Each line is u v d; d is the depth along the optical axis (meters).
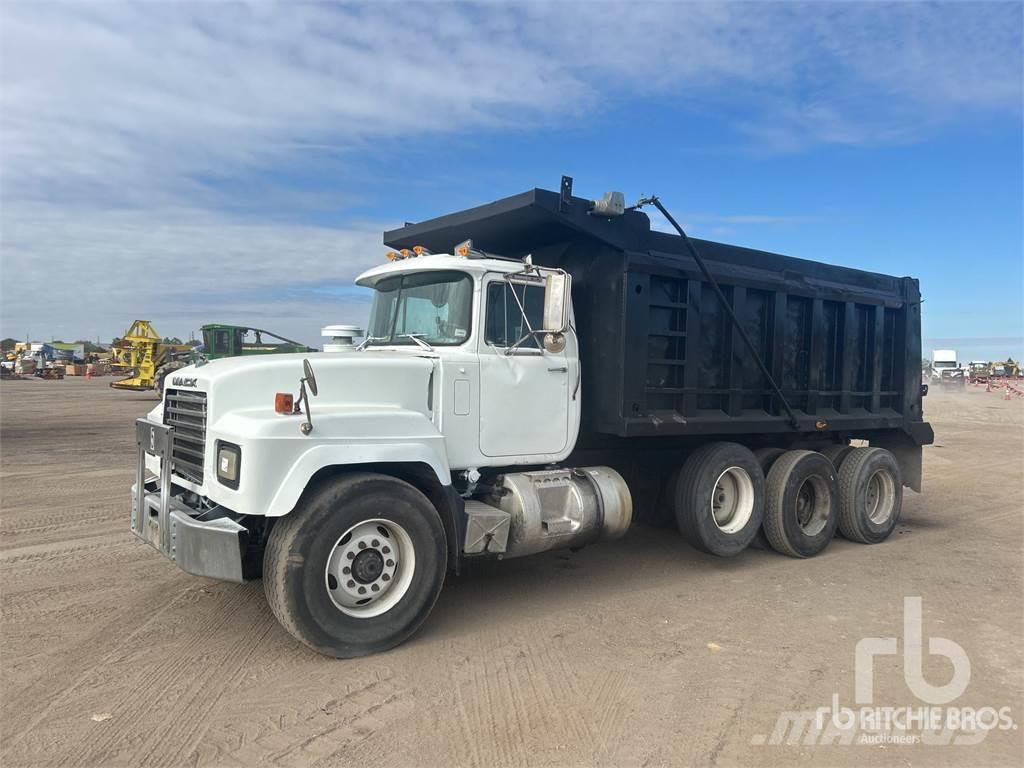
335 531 4.51
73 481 10.84
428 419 5.19
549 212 5.98
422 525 4.83
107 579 6.12
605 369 6.41
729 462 6.90
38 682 4.22
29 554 6.84
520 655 4.75
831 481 7.69
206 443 4.71
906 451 9.39
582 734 3.72
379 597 4.82
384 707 3.98
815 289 7.87
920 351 9.41
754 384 7.46
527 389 5.83
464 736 3.69
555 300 5.46
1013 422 26.20
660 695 4.18
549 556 7.31
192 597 5.70
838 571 6.94
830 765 3.48
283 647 4.78
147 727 3.72
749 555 7.55
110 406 26.41
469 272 5.57
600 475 6.20
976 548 7.96
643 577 6.64
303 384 4.50
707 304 7.02
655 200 6.02
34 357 66.06
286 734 3.68
